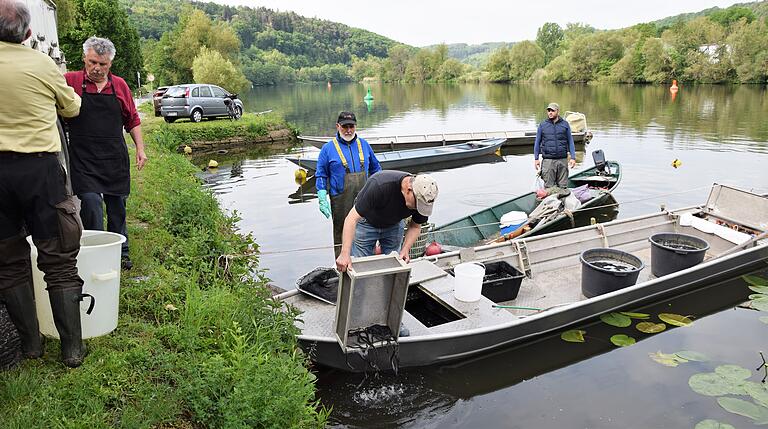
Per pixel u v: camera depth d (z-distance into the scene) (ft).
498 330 15.25
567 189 29.58
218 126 63.41
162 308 12.67
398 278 13.46
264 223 30.63
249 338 12.38
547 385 14.40
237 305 13.23
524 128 76.02
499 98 141.08
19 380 8.86
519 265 20.49
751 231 22.85
